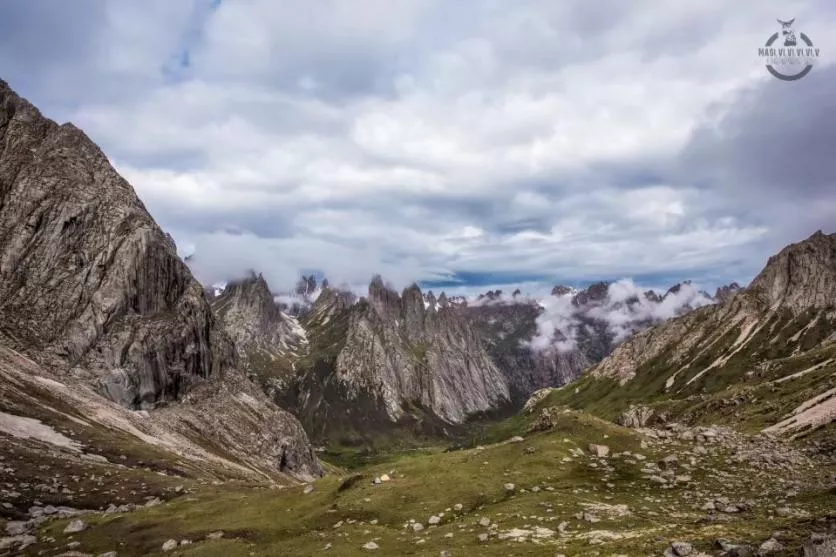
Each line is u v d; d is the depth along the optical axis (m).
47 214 198.62
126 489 88.62
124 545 59.62
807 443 79.25
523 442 79.69
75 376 169.12
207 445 186.62
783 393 178.38
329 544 52.75
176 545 58.31
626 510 55.09
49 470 90.19
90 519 68.62
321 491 73.88
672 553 36.38
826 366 193.38
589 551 41.25
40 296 182.00
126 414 163.62
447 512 60.16
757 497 56.12
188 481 100.06
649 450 73.94
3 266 180.50
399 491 66.69
